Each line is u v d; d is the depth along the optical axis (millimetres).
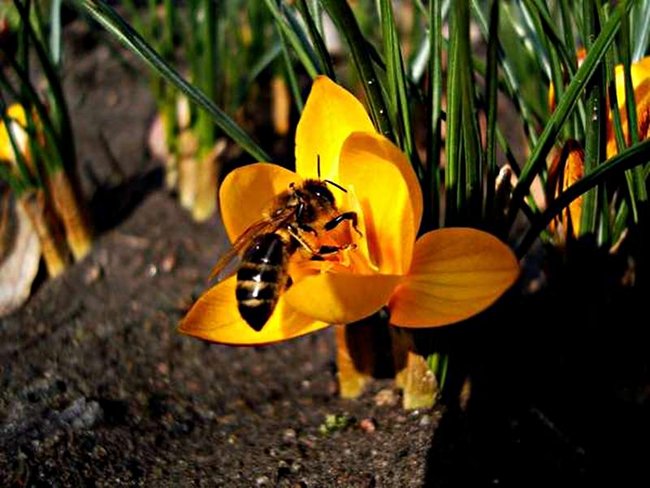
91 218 159
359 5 184
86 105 204
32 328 144
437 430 114
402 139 103
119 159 183
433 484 108
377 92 99
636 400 119
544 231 113
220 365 138
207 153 163
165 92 166
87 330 143
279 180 101
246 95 175
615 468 112
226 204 99
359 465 112
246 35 184
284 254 98
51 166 149
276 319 100
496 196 103
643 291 112
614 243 111
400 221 92
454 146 99
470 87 90
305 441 119
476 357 115
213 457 119
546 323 122
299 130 99
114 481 114
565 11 105
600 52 92
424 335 111
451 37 95
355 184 95
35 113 147
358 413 121
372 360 123
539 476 110
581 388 120
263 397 131
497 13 90
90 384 132
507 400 118
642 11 108
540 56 117
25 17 125
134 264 155
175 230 163
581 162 104
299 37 111
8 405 127
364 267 97
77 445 119
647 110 102
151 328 144
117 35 104
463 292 91
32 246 151
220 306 100
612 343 118
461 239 92
